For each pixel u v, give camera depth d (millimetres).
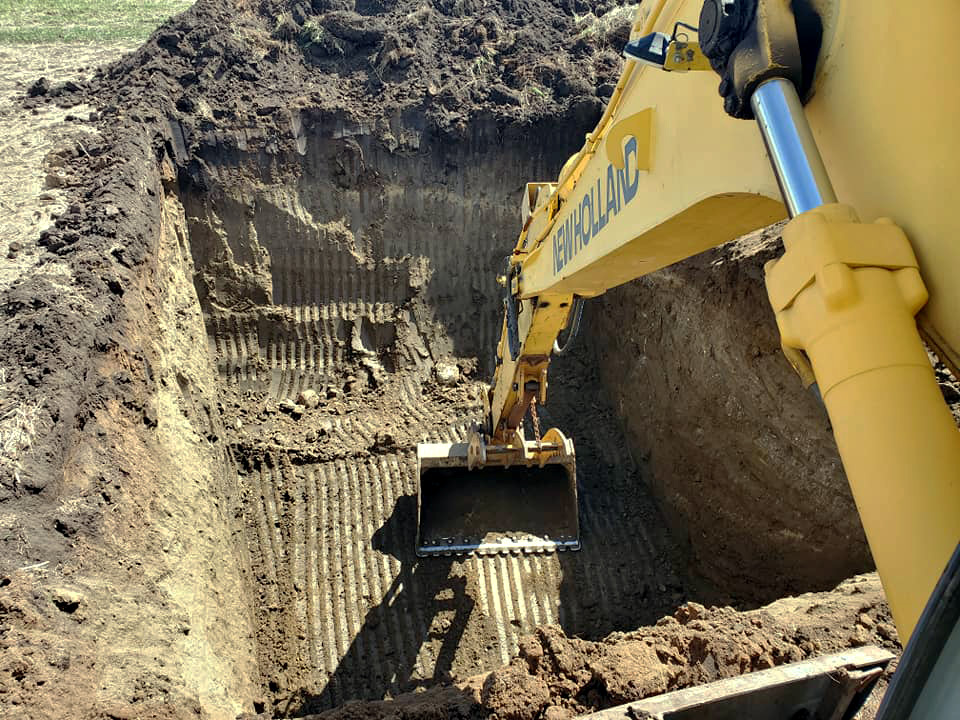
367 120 11742
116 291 7355
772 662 4773
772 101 1845
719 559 8320
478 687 4625
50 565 4734
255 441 10016
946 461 1432
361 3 14000
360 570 8539
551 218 5184
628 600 8469
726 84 2014
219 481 8547
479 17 13844
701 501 8633
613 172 3844
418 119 11953
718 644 4828
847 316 1579
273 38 12789
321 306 11516
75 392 5914
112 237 7965
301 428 10453
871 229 1642
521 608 8250
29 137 9875
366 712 4480
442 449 8758
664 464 9352
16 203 8461
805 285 1667
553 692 4539
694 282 8766
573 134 12258
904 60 1608
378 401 11078
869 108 1731
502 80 12844
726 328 8148
